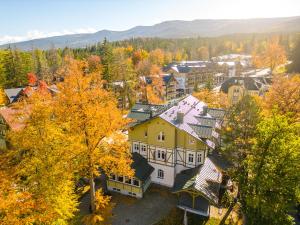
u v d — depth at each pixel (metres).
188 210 30.03
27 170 23.23
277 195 23.14
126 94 73.25
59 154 23.91
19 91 72.38
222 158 36.03
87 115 24.16
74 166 25.31
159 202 32.19
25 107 25.47
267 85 75.12
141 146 36.88
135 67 112.75
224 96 60.62
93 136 25.55
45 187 21.77
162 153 34.84
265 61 125.88
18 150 24.39
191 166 34.19
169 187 35.31
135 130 36.66
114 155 28.47
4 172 21.94
